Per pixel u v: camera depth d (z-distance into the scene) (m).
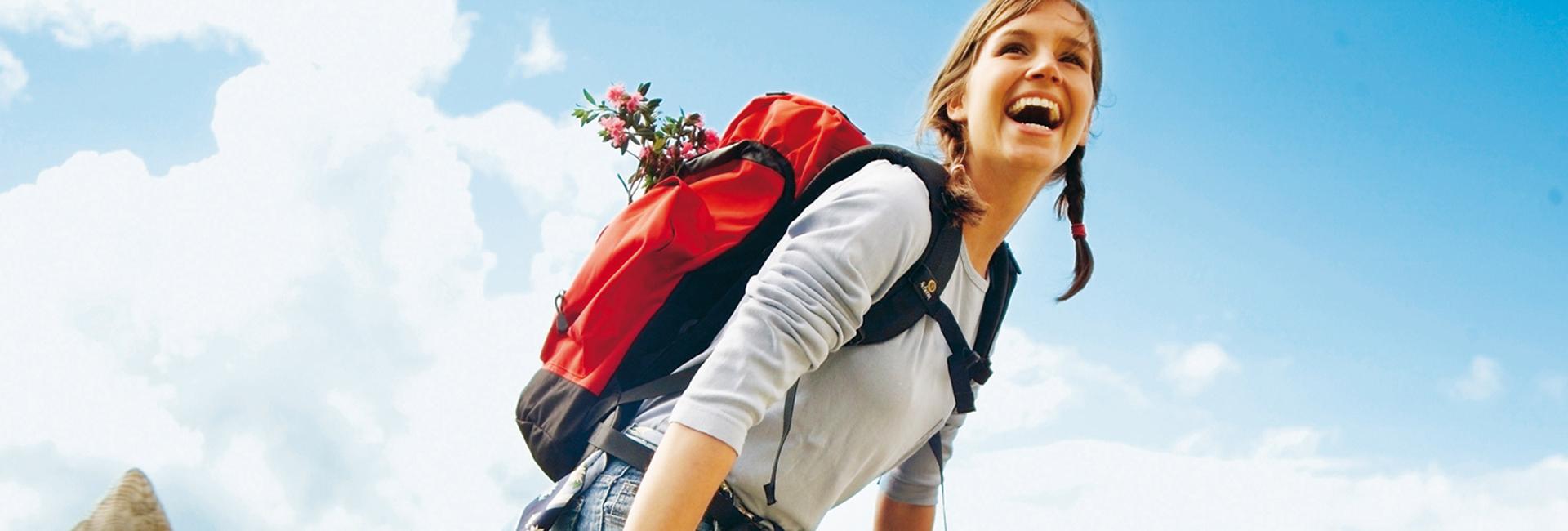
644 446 1.75
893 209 1.72
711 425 1.56
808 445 1.78
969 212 1.81
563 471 1.91
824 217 1.73
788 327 1.61
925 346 1.84
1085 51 1.97
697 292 1.93
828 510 1.89
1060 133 1.92
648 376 1.88
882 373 1.76
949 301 1.87
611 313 1.88
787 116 2.08
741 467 1.76
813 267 1.65
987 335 2.01
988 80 1.90
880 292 1.76
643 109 2.25
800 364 1.64
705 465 1.56
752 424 1.61
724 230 1.94
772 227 1.96
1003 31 1.94
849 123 2.08
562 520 1.78
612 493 1.74
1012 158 1.87
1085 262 2.26
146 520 1.04
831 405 1.77
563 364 1.90
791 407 1.75
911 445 1.97
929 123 2.03
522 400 1.92
